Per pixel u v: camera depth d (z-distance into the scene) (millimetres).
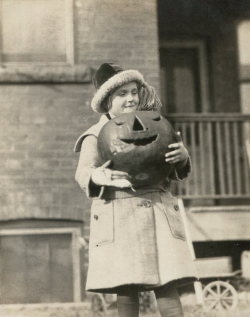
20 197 10609
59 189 10688
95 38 11109
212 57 13016
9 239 10625
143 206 4277
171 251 4211
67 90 10820
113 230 4266
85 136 4520
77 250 10617
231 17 12938
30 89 10789
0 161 10648
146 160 4137
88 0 11133
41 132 10750
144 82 4629
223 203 12719
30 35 11133
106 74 4645
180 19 12953
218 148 11398
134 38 11148
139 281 4121
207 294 10938
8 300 10523
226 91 12984
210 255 11758
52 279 10609
